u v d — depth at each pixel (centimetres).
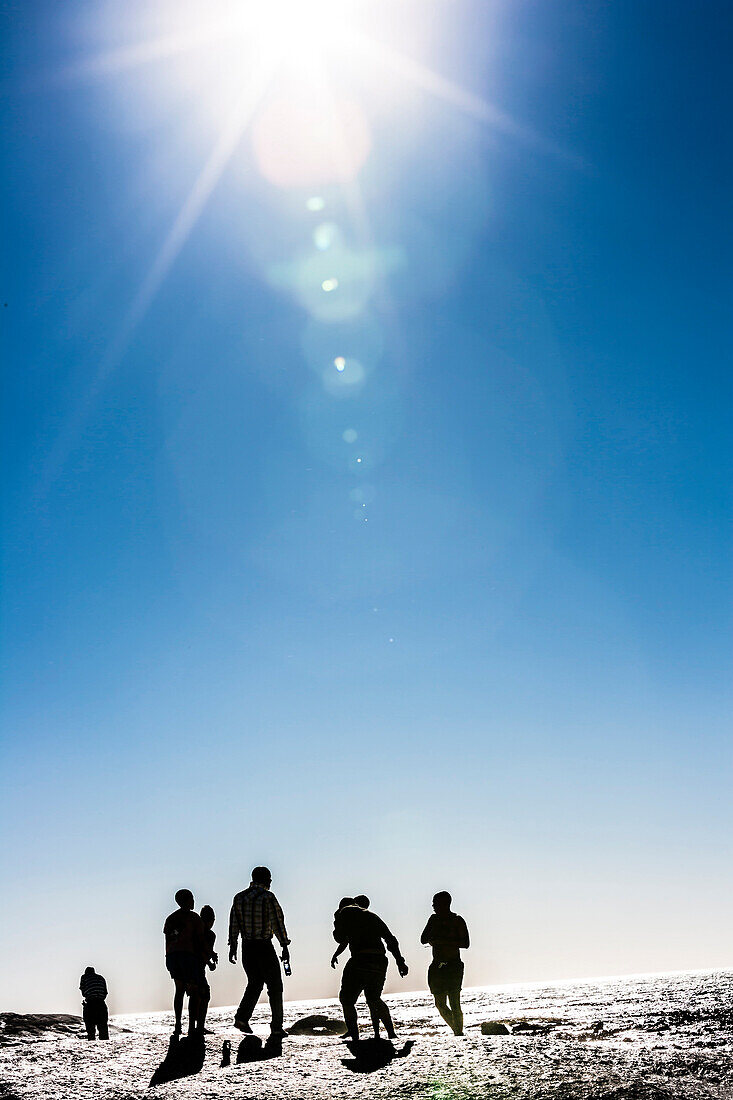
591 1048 948
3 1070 1018
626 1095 722
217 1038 1277
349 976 1137
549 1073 805
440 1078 812
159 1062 1078
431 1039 1086
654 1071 811
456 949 1212
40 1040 1341
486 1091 754
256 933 1204
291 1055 1069
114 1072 1002
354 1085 825
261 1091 835
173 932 1234
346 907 1184
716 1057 873
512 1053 912
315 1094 802
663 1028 1215
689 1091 731
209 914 1311
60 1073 995
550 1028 1255
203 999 1223
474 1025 1341
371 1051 1035
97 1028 1402
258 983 1200
